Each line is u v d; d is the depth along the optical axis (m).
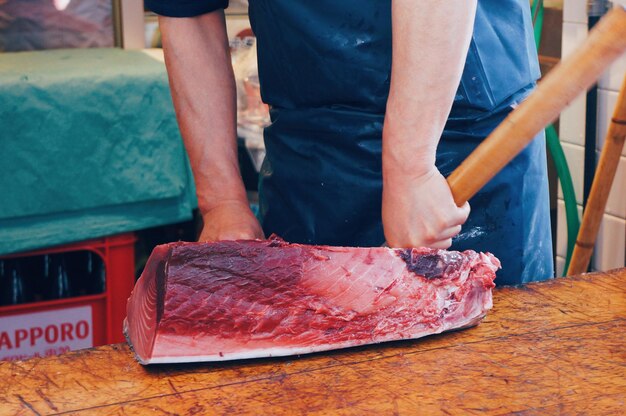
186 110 1.79
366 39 1.66
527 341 1.43
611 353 1.38
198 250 1.42
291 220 1.88
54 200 2.71
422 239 1.47
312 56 1.71
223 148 1.79
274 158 1.88
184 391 1.28
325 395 1.27
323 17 1.68
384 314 1.43
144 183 2.81
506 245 1.79
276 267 1.42
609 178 2.64
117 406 1.24
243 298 1.39
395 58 1.43
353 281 1.43
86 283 2.99
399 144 1.45
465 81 1.68
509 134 1.43
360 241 1.81
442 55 1.40
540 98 1.41
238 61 3.05
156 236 3.28
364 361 1.37
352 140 1.73
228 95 1.82
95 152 2.73
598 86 2.89
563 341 1.42
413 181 1.46
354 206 1.77
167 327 1.36
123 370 1.35
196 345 1.36
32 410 1.23
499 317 1.52
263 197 1.95
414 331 1.43
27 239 2.69
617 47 1.34
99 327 2.89
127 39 3.33
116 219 2.81
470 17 1.41
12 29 3.24
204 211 1.78
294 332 1.39
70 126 2.68
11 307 2.74
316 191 1.81
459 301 1.46
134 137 2.77
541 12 2.99
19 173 2.65
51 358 1.39
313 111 1.76
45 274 2.93
